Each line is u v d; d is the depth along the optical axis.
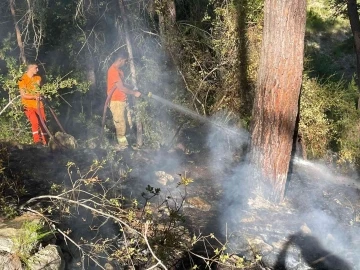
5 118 8.12
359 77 12.16
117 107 7.83
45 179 5.76
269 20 6.14
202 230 5.60
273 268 5.28
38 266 3.91
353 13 12.02
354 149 9.95
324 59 16.66
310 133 9.85
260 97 6.45
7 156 6.08
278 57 6.16
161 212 5.66
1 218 4.38
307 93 9.92
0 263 3.77
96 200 5.36
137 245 4.64
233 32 10.30
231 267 5.04
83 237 4.72
